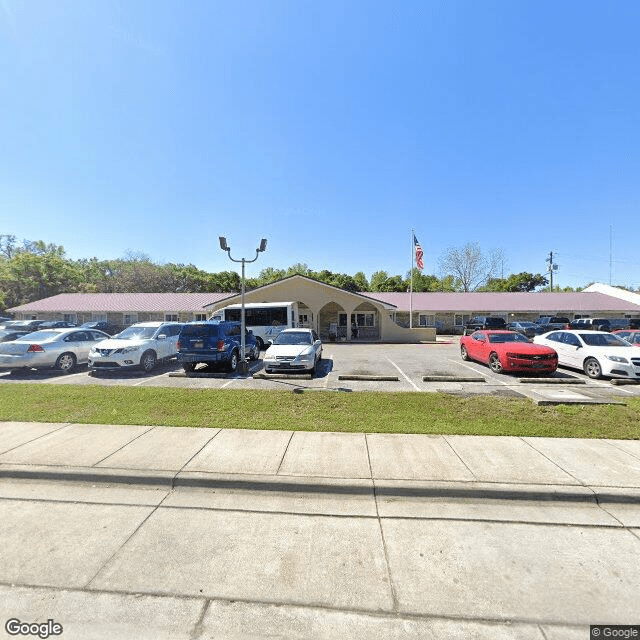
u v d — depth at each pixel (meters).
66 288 45.97
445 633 2.34
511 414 6.71
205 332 11.00
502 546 3.23
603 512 3.81
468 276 53.72
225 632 2.34
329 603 2.57
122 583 2.75
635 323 25.84
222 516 3.70
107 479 4.42
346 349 20.69
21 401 7.53
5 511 3.78
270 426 6.11
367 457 4.89
